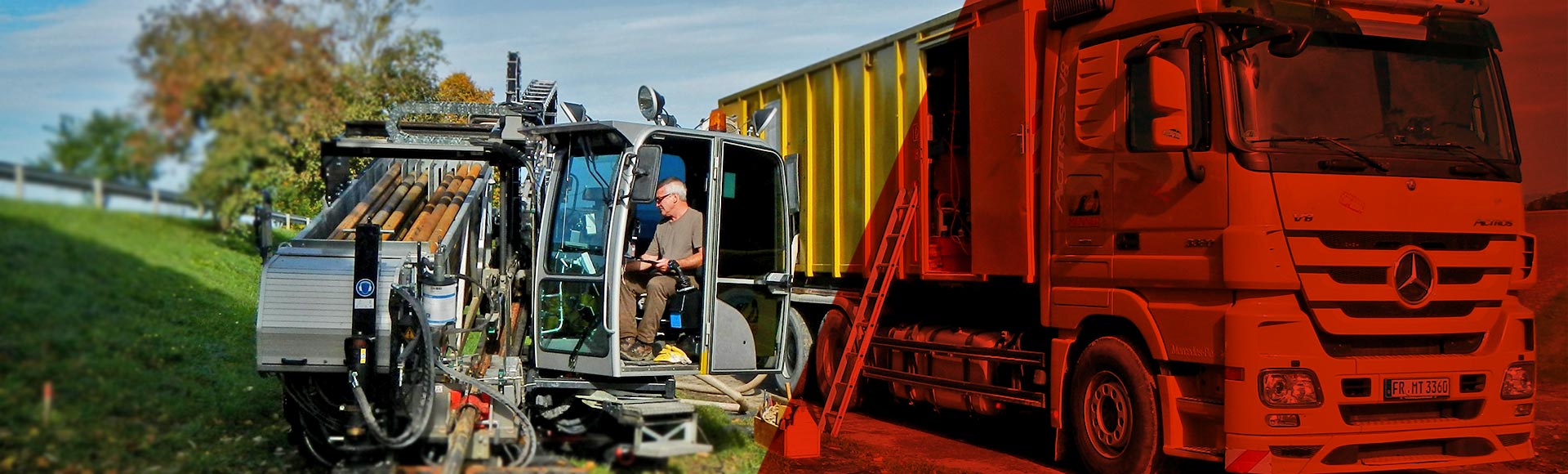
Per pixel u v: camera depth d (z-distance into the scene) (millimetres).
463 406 5320
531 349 6016
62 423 3791
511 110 6320
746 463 6082
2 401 3658
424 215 6090
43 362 3732
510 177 6465
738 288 6324
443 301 5277
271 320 5012
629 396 5883
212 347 4996
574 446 5438
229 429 5246
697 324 6148
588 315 5812
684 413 5652
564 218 6047
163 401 4410
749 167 6453
